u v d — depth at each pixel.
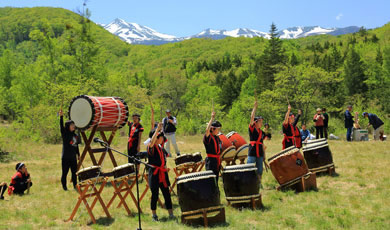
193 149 20.09
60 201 9.02
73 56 44.00
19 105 46.44
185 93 77.31
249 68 135.75
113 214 7.87
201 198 6.84
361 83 69.31
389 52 67.75
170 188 9.29
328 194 8.93
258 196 7.98
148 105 48.81
